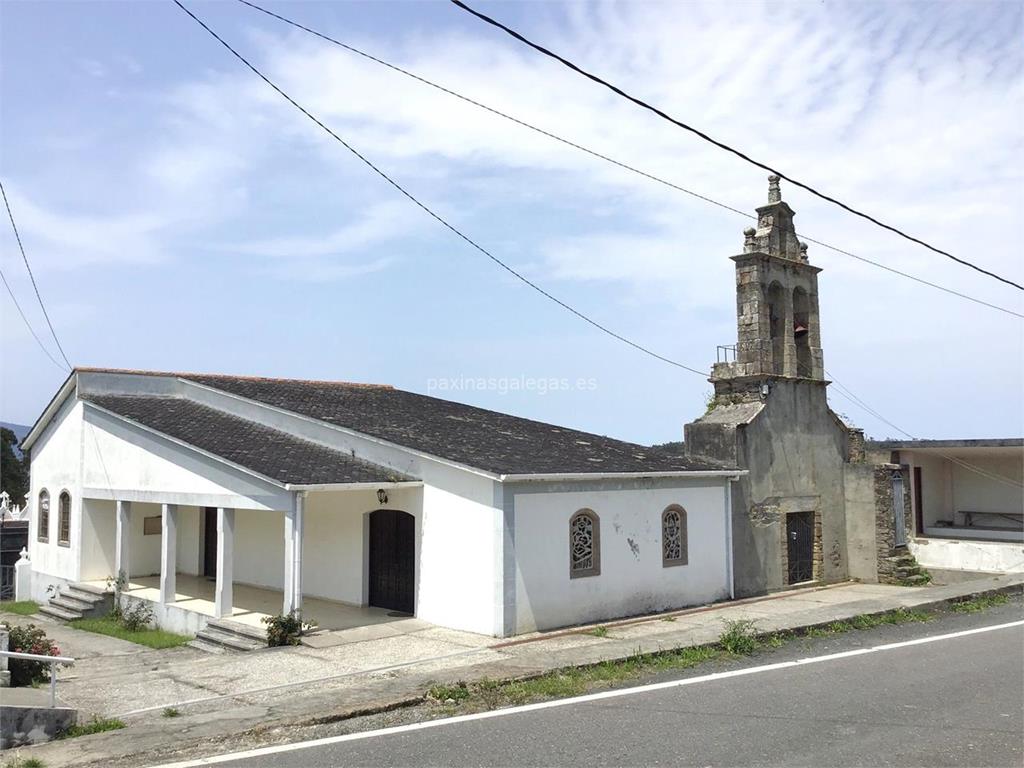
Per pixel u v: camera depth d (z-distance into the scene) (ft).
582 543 49.67
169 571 55.42
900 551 69.26
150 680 36.52
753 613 52.21
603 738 24.85
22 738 26.68
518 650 40.60
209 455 51.37
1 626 32.45
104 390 69.36
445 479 48.11
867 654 37.93
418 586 49.39
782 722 26.30
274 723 26.76
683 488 57.47
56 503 70.85
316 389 75.51
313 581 57.93
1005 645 40.16
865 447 80.74
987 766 22.20
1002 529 81.87
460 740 24.93
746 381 65.72
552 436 65.87
